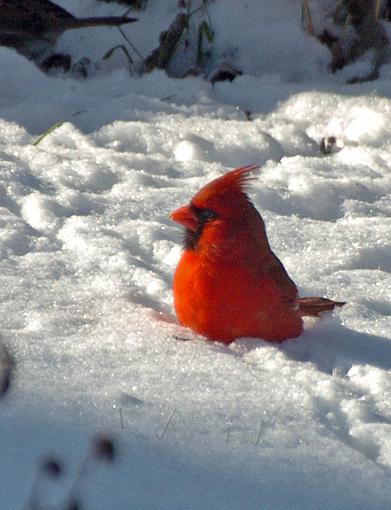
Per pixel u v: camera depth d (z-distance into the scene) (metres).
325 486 5.42
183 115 12.59
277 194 10.52
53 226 9.41
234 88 13.45
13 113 12.20
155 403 6.18
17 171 10.26
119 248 9.02
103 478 5.09
